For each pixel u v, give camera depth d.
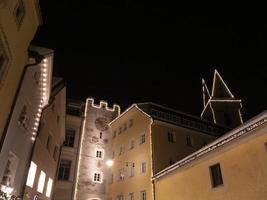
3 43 8.79
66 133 31.59
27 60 12.14
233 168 13.11
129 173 26.62
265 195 10.94
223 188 13.52
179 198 17.48
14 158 12.32
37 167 16.22
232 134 13.39
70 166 29.66
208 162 15.23
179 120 27.95
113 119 35.62
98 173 30.45
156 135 24.97
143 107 27.92
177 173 18.61
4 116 10.13
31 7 10.97
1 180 10.68
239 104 41.78
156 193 21.12
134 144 27.48
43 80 14.66
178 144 25.77
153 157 23.47
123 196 26.12
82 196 28.16
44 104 15.94
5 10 8.51
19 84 11.38
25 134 13.25
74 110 34.09
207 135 28.48
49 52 13.48
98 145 32.41
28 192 14.73
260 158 11.59
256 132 12.05
